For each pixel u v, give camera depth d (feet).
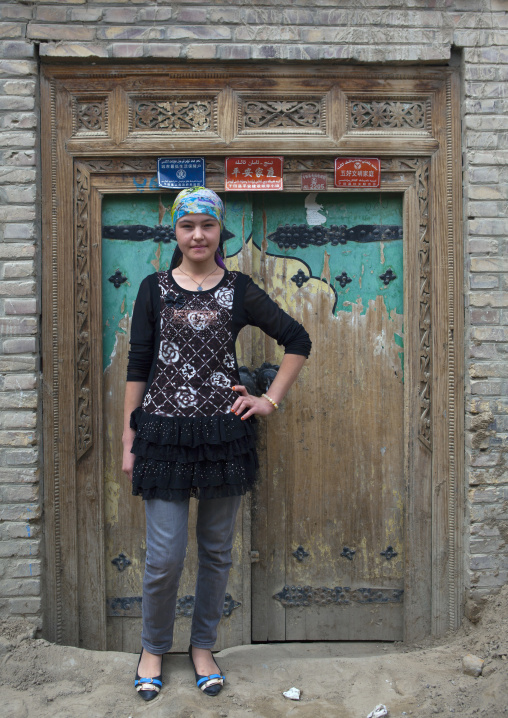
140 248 9.98
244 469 7.39
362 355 10.19
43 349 9.55
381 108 9.81
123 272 9.99
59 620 9.67
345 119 9.77
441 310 9.87
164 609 7.70
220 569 7.91
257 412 7.48
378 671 8.64
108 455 9.96
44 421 9.57
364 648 10.06
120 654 8.98
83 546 9.78
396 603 10.25
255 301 7.66
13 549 9.32
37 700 7.97
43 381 9.57
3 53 9.23
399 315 10.19
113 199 9.93
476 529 9.61
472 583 9.62
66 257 9.61
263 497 10.17
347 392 10.20
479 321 9.57
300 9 9.46
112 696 7.98
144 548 10.01
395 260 10.19
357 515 10.25
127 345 9.98
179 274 7.66
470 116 9.53
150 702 7.83
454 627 9.87
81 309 9.70
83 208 9.70
